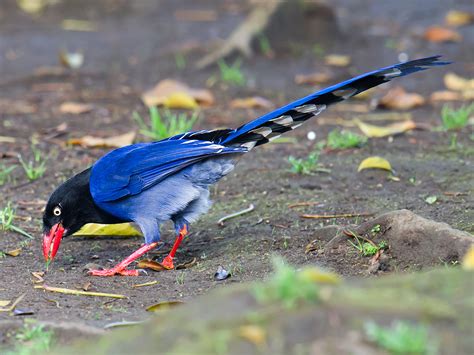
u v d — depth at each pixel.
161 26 24.41
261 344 5.13
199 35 23.14
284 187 12.55
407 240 9.35
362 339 5.10
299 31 21.39
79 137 15.35
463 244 8.88
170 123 15.73
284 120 10.57
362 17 24.52
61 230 10.52
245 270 9.73
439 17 24.44
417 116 16.66
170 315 5.69
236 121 16.28
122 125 16.12
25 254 10.66
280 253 10.15
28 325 7.36
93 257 10.75
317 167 13.27
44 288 9.24
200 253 10.65
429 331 5.16
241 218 11.58
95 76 19.91
